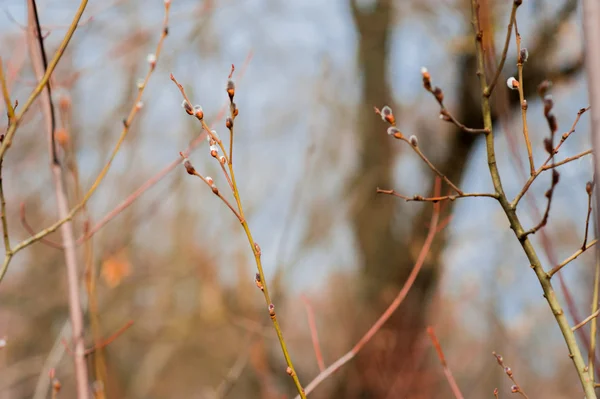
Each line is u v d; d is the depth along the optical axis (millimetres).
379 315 6141
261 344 4707
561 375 7555
